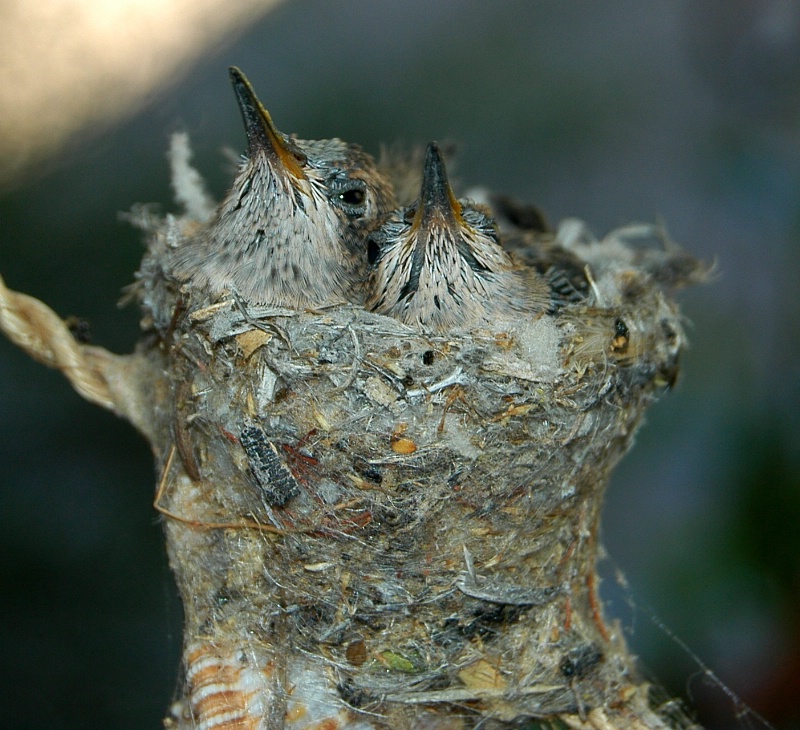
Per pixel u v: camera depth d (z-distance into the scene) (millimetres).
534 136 749
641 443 722
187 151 670
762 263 716
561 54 756
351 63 761
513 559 640
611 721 643
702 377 718
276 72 747
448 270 653
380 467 638
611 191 731
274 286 651
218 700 637
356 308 646
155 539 731
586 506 646
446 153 692
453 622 639
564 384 643
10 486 734
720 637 704
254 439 638
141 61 730
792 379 713
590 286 657
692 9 713
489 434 640
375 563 638
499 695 640
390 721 640
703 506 716
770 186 715
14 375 758
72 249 747
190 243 652
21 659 722
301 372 640
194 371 642
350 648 639
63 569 729
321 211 654
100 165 735
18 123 729
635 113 730
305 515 638
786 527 707
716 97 715
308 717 638
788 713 696
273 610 639
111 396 652
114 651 725
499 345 644
